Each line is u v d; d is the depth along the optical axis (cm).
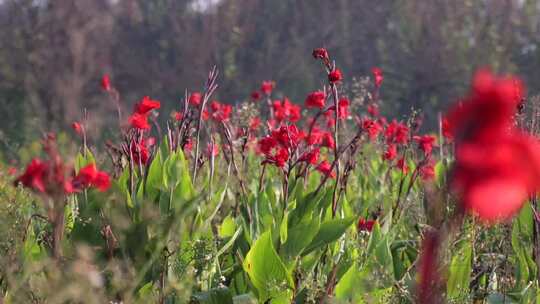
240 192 479
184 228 347
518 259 394
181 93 2347
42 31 1977
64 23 2022
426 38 2233
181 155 374
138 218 348
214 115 546
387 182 581
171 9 2469
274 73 2278
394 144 580
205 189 385
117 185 356
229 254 383
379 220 467
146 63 2384
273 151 432
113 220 338
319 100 428
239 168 488
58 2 2058
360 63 2298
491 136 117
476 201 114
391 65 2247
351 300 319
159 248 312
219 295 336
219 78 2261
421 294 155
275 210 404
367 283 323
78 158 406
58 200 271
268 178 516
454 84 2138
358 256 359
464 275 343
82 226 349
